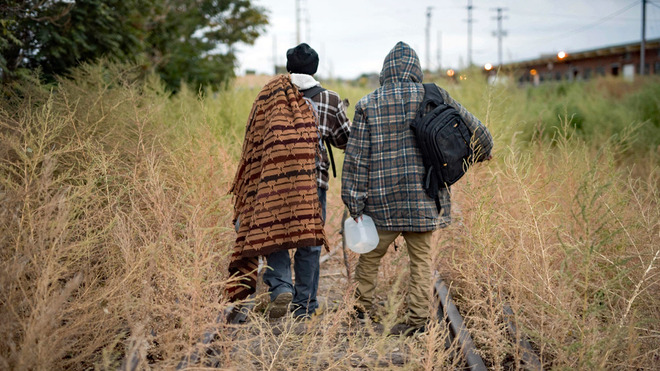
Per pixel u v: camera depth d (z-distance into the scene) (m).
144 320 2.63
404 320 3.78
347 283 4.16
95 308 2.69
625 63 44.22
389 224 3.64
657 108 10.88
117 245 3.10
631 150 8.55
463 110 3.67
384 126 3.62
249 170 3.73
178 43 12.05
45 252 2.50
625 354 2.65
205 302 2.80
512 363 3.03
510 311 3.37
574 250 2.73
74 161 3.86
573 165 4.45
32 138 3.05
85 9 6.80
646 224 3.46
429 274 3.66
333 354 3.04
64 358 2.76
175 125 5.38
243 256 3.45
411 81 3.72
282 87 3.71
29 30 6.16
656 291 3.17
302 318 3.75
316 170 3.83
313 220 3.50
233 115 8.42
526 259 3.35
